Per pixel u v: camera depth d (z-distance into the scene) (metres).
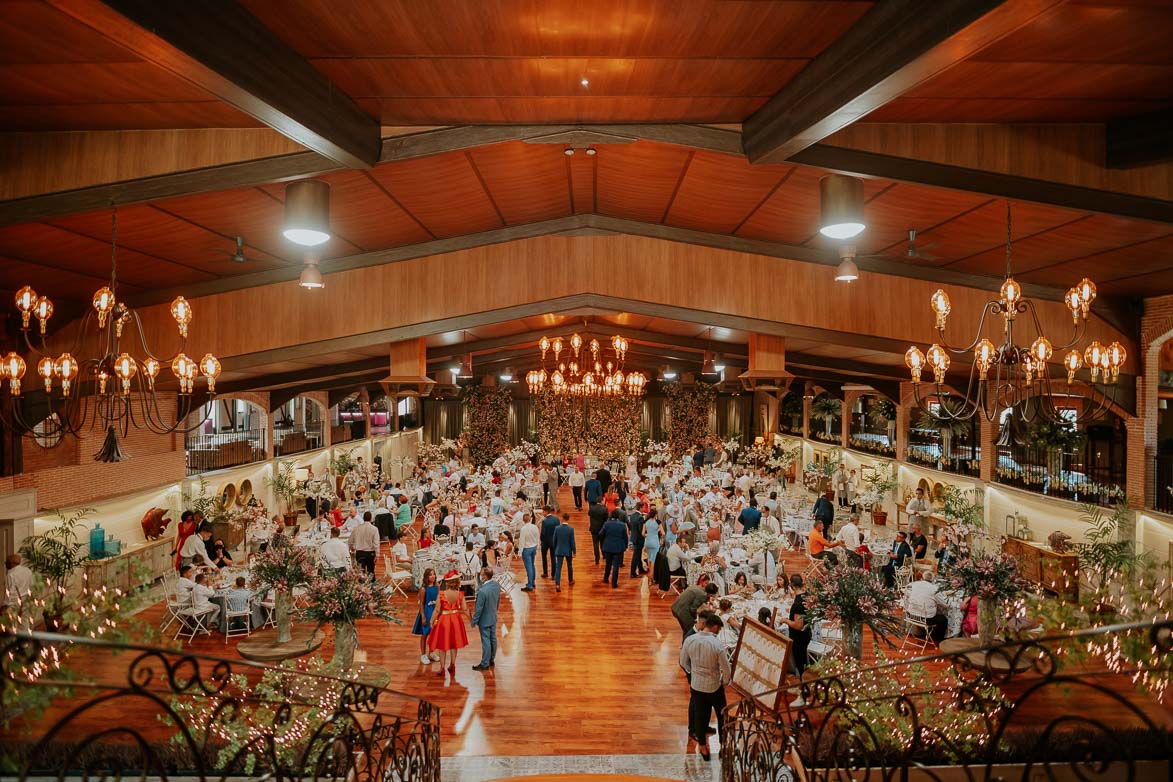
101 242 7.45
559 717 7.79
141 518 12.81
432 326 10.17
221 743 5.95
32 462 10.94
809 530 15.69
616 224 10.43
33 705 3.37
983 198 6.91
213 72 4.09
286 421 24.55
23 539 9.87
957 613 9.75
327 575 8.53
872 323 10.09
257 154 6.19
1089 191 6.23
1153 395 10.25
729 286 10.31
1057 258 8.56
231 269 9.44
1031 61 4.89
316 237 6.69
